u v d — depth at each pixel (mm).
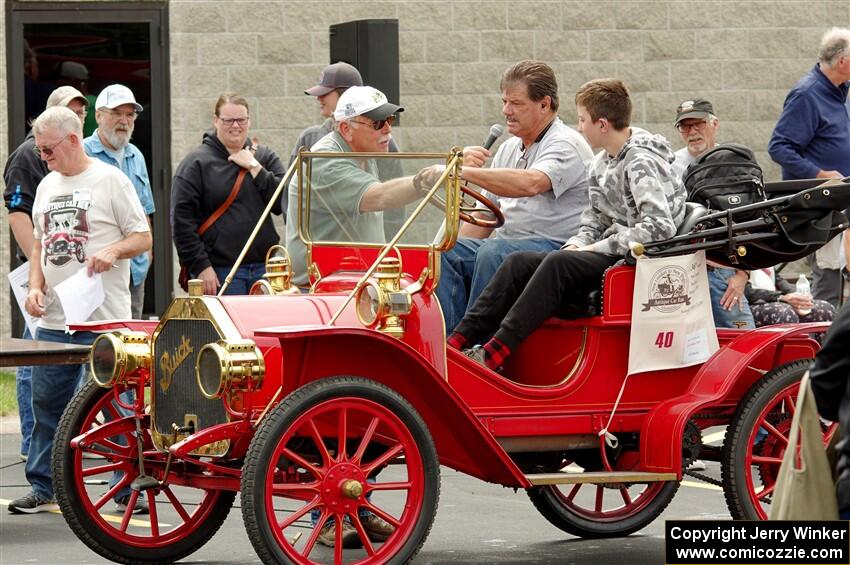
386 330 8484
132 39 19547
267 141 19422
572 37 19547
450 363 8828
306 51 19391
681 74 19672
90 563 9422
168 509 11375
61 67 19609
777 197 10320
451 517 11203
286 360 8117
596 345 9352
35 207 11547
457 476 13312
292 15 19344
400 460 8969
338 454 8141
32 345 10148
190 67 19375
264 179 14008
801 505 5973
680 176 9664
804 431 5984
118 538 9070
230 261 13984
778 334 9562
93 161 11445
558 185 10047
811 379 6129
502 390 9008
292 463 8664
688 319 9523
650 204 9336
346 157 9320
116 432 8914
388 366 8422
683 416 9164
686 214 9625
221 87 19422
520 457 9625
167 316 8656
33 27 19547
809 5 19719
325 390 8023
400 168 9055
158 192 19672
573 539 10281
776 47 19734
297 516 8039
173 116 19406
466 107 19500
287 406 7949
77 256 11266
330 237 9383
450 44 19469
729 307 12273
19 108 19578
